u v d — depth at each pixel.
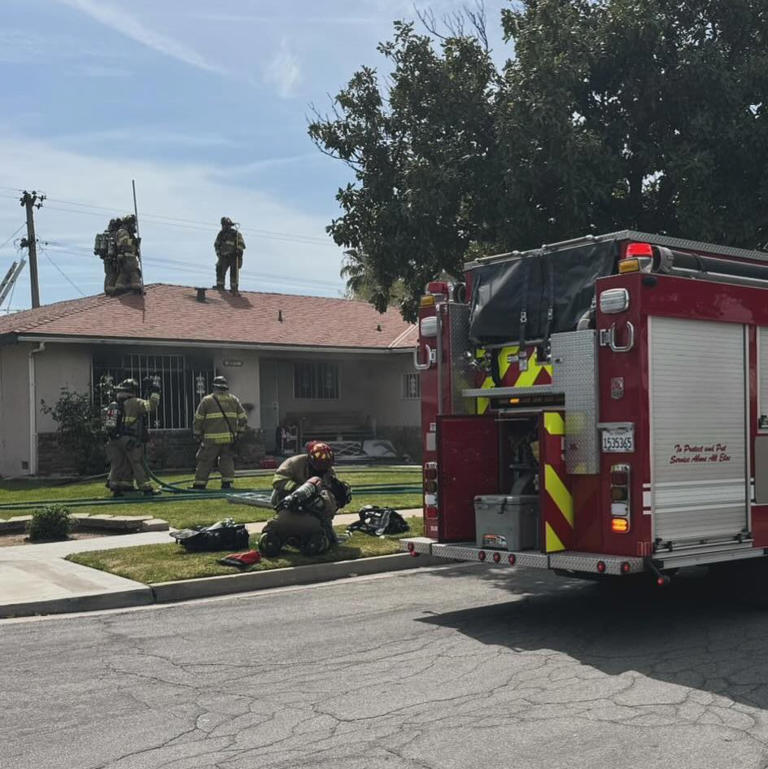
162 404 22.73
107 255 25.05
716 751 4.64
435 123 12.92
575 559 6.99
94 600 8.59
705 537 7.23
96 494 16.56
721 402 7.41
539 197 12.40
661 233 13.33
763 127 11.80
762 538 7.67
